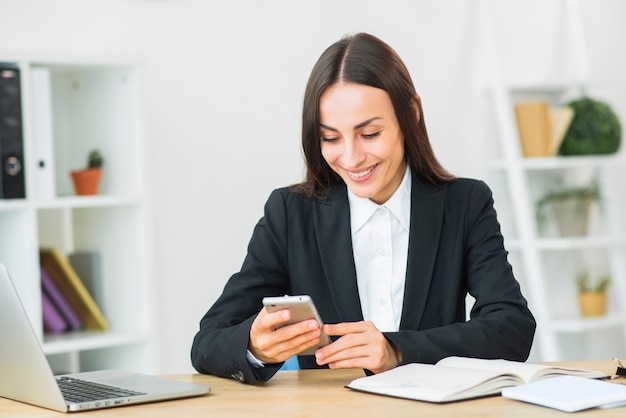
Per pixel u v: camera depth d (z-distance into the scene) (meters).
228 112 3.47
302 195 2.07
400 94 1.85
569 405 1.39
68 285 3.01
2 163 2.71
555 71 4.23
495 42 3.93
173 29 3.36
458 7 3.96
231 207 3.48
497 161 3.96
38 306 2.77
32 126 2.79
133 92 2.94
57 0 3.15
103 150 3.08
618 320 3.97
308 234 2.04
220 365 1.77
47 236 3.17
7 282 1.50
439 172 2.05
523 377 1.57
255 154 3.52
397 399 1.52
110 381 1.74
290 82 3.59
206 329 1.92
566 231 4.00
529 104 3.95
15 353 1.55
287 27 3.58
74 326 3.02
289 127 3.59
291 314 1.64
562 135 3.96
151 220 2.96
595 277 4.30
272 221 2.06
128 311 3.03
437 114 3.89
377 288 2.02
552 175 4.18
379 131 1.84
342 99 1.81
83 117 3.14
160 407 1.53
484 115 4.02
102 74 3.05
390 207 2.02
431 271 1.98
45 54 2.78
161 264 3.33
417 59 3.85
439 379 1.56
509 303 1.91
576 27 4.21
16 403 1.62
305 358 2.06
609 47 4.41
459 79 3.96
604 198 4.11
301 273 2.02
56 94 3.17
